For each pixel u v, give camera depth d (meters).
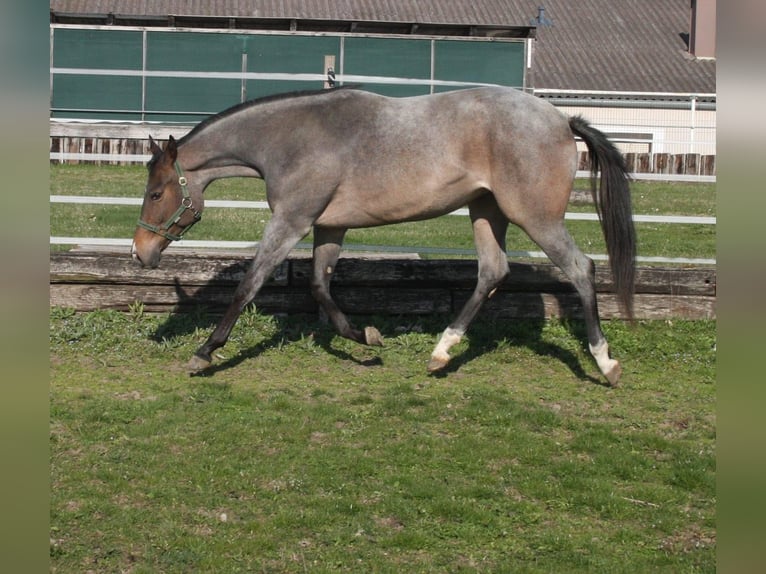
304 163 5.43
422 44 18.72
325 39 18.53
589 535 3.74
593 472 4.37
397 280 6.61
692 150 23.55
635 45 28.00
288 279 6.59
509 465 4.44
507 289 6.73
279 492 4.05
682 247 9.91
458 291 6.73
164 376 5.71
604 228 5.45
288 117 5.51
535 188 5.19
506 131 5.19
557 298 6.75
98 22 19.08
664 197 13.27
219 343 5.65
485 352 6.32
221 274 6.61
